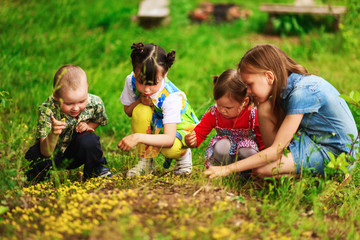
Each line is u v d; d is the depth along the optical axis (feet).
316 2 31.76
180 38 26.32
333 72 21.02
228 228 8.12
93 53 22.52
